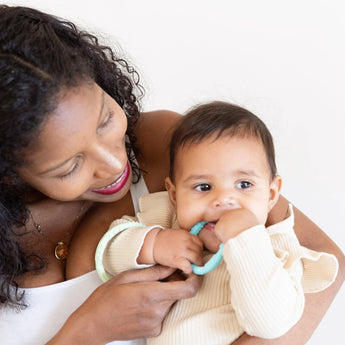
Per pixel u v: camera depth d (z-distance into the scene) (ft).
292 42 6.72
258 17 6.87
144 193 4.09
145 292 3.18
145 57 6.98
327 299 3.74
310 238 3.94
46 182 3.20
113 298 3.22
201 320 3.31
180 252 3.36
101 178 3.38
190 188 3.60
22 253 3.65
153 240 3.49
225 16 6.93
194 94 6.74
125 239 3.58
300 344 3.52
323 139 6.34
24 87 2.80
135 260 3.43
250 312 3.01
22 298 3.65
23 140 2.91
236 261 3.05
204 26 6.95
